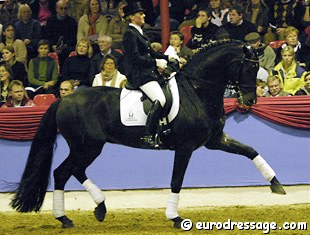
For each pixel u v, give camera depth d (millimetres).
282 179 14516
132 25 11922
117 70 15570
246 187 14570
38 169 12352
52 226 12586
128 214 13727
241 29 17297
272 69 15820
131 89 12266
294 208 13812
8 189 14984
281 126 14555
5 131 15023
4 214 14281
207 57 11984
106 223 12758
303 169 14508
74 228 12266
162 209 14258
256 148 14562
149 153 14758
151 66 11992
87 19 18531
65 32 18766
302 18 18156
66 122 12266
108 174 14797
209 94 11953
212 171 14641
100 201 12273
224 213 13438
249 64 11750
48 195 14844
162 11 15906
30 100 16016
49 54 18422
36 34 18891
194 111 11898
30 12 18844
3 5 20031
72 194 14734
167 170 14727
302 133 14531
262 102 14539
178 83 12078
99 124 12242
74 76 16969
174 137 11992
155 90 11875
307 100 14484
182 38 15570
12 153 15047
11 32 18641
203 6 18406
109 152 14820
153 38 17094
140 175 14758
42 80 17344
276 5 18312
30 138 15000
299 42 17203
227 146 12297
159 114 11859
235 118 14602
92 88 12508
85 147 12250
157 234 11383
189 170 14648
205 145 12383
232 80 11945
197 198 14570
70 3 19312
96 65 16641
